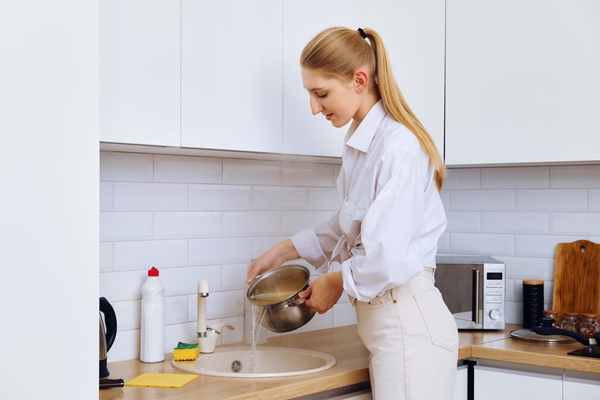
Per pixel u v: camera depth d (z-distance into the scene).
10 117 1.51
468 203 3.13
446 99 2.75
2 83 1.50
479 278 2.77
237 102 2.21
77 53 1.58
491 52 2.67
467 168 3.13
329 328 2.88
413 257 1.88
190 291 2.48
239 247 2.62
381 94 2.04
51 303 1.55
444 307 2.06
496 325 2.78
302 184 2.82
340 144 2.53
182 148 2.14
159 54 2.02
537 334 2.61
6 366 1.50
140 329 2.34
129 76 1.96
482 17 2.68
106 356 2.05
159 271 2.40
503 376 2.43
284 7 2.33
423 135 2.01
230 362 2.39
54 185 1.55
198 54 2.11
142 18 1.99
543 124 2.59
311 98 2.08
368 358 2.30
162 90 2.03
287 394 1.94
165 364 2.24
